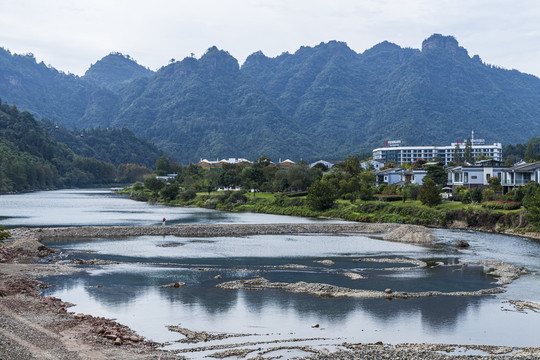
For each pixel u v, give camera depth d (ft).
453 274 201.36
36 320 131.64
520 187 363.35
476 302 159.94
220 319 140.77
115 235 318.24
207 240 300.61
